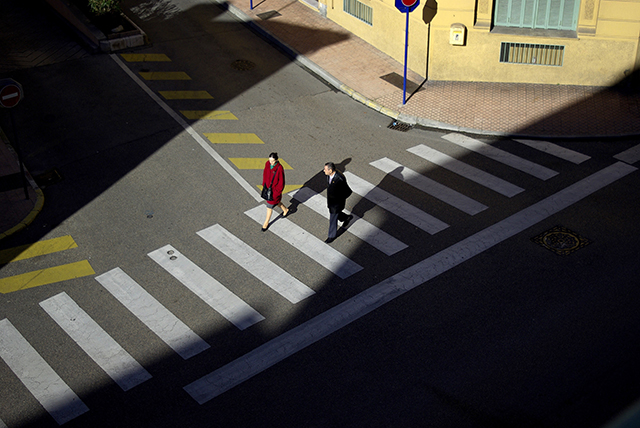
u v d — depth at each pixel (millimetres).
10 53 21438
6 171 15789
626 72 18656
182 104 18812
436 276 12164
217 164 16062
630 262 12281
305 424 9312
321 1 24203
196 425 9375
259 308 11578
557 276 12016
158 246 13273
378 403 9602
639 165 15469
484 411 9375
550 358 10227
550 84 19484
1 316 11602
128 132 17406
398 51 21172
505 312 11219
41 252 13219
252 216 14164
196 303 11750
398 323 11109
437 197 14578
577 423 9102
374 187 14992
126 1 25719
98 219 14148
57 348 10875
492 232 13320
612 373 9898
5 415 9688
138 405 9766
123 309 11664
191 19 24391
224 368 10359
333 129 17688
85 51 21609
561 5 18438
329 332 10984
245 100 19156
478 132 17297
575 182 14922
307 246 13148
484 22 19016
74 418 9602
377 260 12672
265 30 23297
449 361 10273
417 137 17234
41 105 18594
